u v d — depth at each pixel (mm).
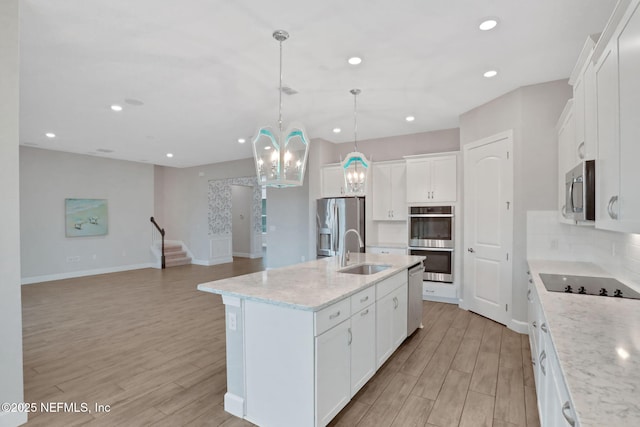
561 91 3463
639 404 911
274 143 2512
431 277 5008
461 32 2561
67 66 3080
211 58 2949
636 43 1256
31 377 2832
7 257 2096
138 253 8469
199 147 6613
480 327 3932
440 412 2311
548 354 1646
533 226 3623
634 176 1282
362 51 2846
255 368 2213
